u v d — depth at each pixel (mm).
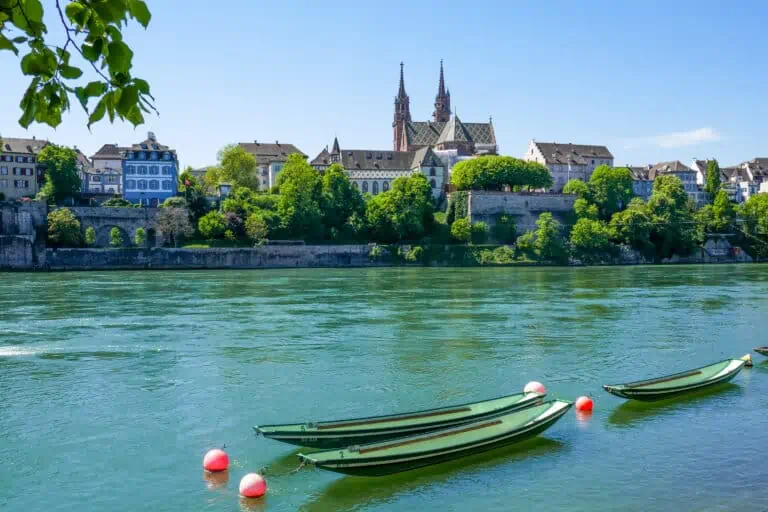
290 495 24984
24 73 8359
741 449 29578
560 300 80875
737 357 48188
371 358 47312
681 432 31719
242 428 32344
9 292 89062
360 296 85812
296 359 46969
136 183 167625
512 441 28766
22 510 23906
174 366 44844
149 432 31750
